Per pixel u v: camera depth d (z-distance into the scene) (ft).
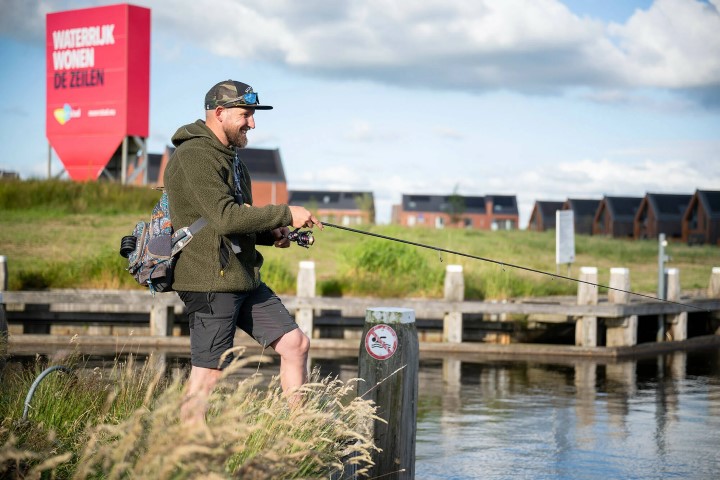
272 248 75.25
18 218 86.22
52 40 133.08
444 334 49.32
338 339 48.39
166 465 8.70
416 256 58.70
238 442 11.05
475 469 20.79
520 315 52.70
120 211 97.81
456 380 36.35
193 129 13.43
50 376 16.84
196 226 13.19
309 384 13.42
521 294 58.39
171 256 13.08
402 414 15.06
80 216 91.15
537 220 340.80
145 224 13.70
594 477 20.24
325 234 92.73
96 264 54.65
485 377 37.45
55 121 133.39
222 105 13.47
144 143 132.57
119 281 52.95
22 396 15.64
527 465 21.29
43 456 11.37
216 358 13.35
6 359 20.02
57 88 133.18
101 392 16.83
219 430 9.31
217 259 13.14
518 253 95.91
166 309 47.03
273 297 14.35
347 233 95.30
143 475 8.91
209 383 13.30
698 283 78.48
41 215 89.51
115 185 104.78
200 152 13.10
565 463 21.54
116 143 129.39
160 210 13.53
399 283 54.80
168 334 47.75
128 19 128.67
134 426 9.34
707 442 24.21
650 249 123.95
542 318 51.83
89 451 9.65
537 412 28.68
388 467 14.97
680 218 264.31
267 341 14.17
